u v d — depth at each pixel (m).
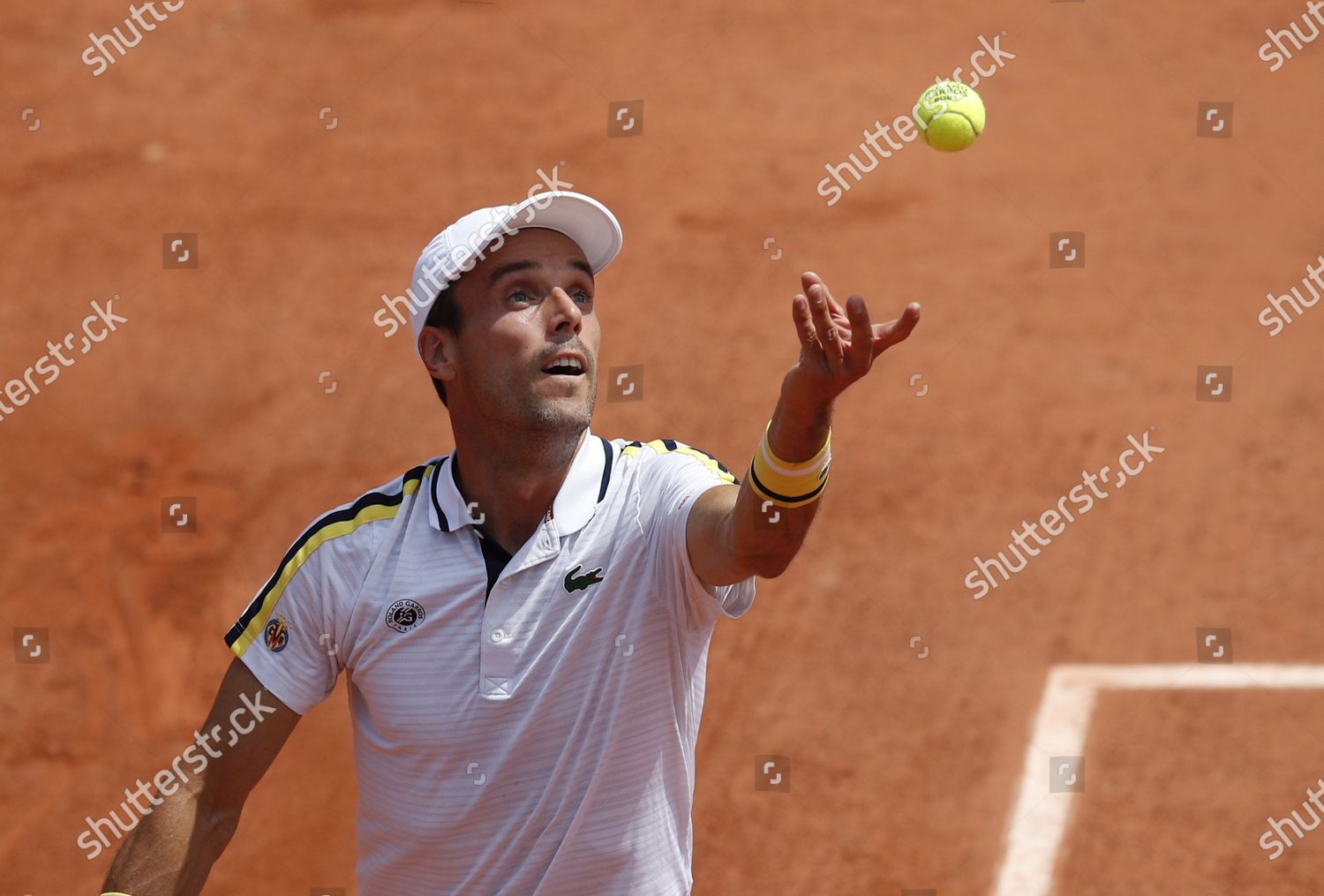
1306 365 30.50
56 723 24.16
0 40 42.38
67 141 39.25
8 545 27.88
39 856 21.69
